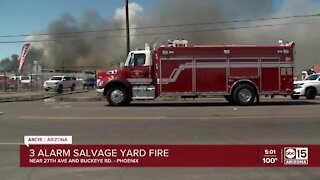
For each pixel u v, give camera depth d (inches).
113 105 957.8
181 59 941.8
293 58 942.4
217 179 299.9
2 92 1872.5
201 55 938.7
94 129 546.6
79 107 913.5
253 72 940.0
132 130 534.3
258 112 751.7
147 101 1133.1
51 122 624.4
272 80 941.8
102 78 962.7
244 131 519.5
